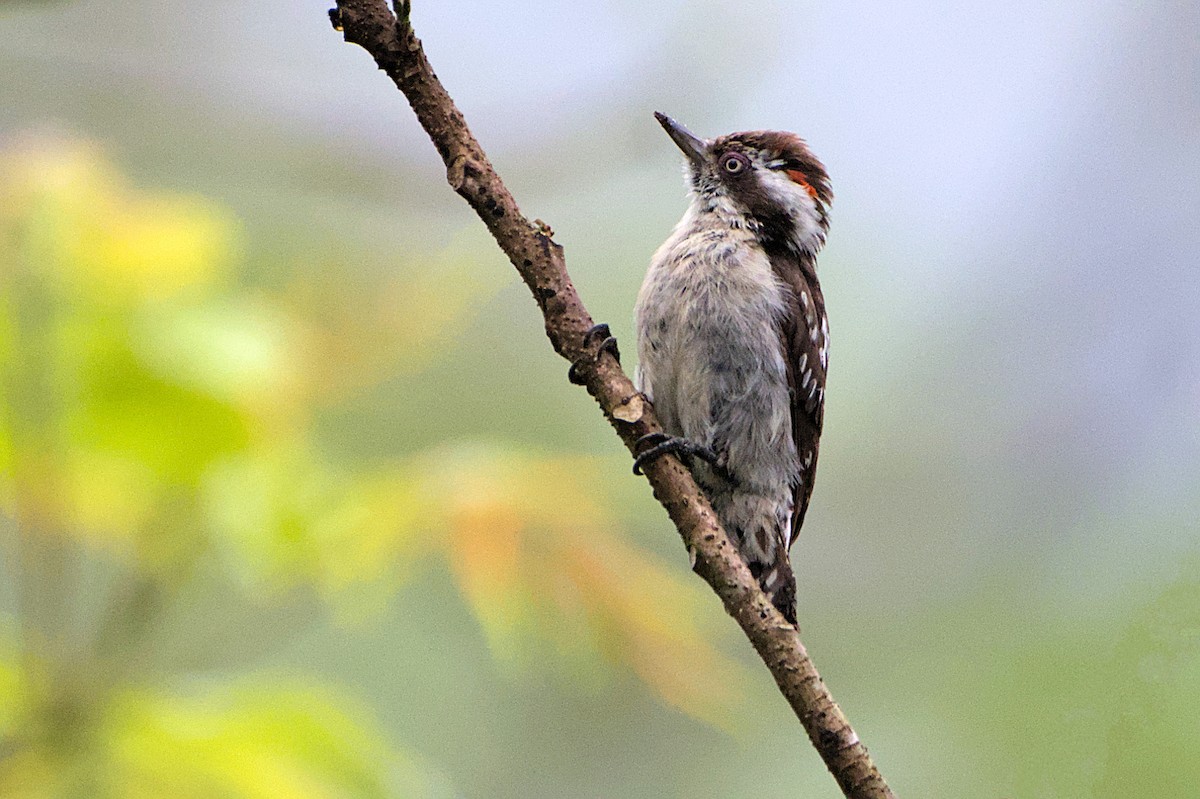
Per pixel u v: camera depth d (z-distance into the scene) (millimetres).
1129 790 12508
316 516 6484
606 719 13539
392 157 10469
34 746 6148
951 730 13695
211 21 11188
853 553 15766
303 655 12344
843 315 17000
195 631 8766
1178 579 13812
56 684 6281
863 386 16703
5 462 6449
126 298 6387
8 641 6504
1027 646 13922
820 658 14898
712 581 6508
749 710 13805
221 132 10484
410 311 7309
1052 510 15562
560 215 14781
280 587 6637
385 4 6230
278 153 10484
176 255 6480
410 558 6812
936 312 17078
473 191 6574
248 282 10391
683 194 10719
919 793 13336
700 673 7031
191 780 6148
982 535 15609
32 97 10578
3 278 6312
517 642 7520
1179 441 15695
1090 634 13633
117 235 6422
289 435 6691
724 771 13570
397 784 6164
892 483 16125
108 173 6648
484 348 13305
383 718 12469
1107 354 16500
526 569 6836
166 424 6383
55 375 6340
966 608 14891
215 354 6340
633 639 6941
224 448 6395
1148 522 14742
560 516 6836
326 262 8352
